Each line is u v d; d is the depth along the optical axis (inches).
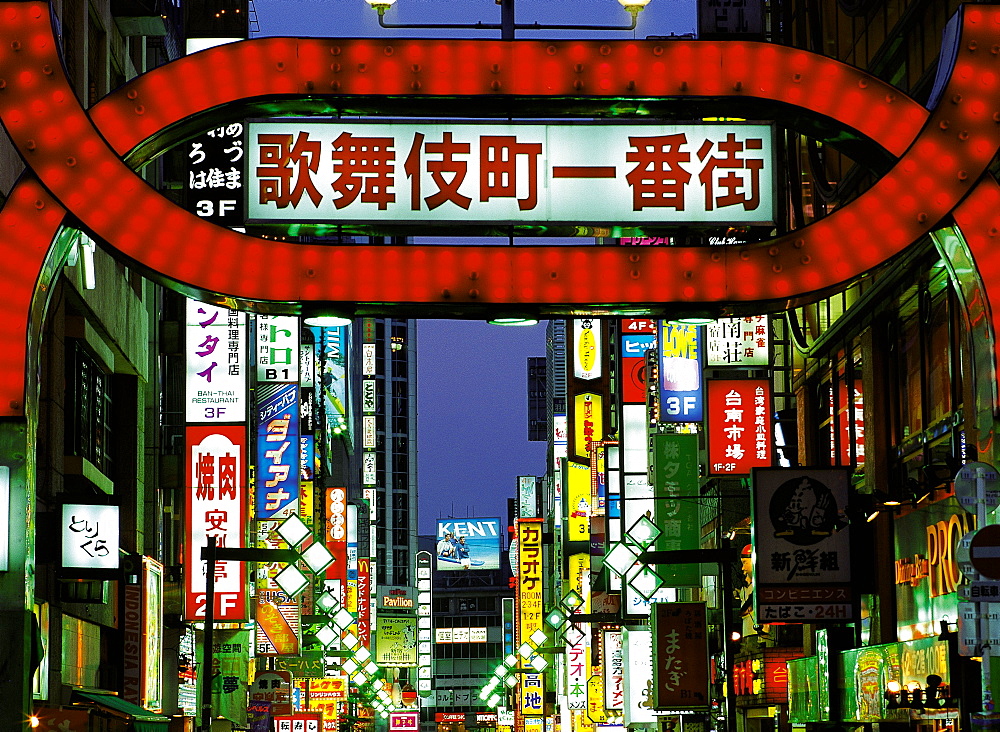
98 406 1317.7
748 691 1482.5
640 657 1737.2
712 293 467.5
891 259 468.4
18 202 450.3
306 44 467.8
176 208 456.8
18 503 444.8
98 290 1230.9
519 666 3061.0
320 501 2374.5
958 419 853.8
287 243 461.7
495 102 477.7
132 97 462.6
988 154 469.4
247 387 1657.2
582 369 2287.2
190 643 1652.3
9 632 438.6
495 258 466.9
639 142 477.7
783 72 474.6
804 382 1246.9
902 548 962.1
